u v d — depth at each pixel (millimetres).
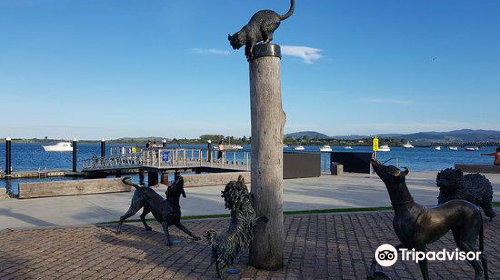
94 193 14016
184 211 10617
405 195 4379
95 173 32594
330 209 10594
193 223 8883
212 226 8547
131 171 35281
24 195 12828
